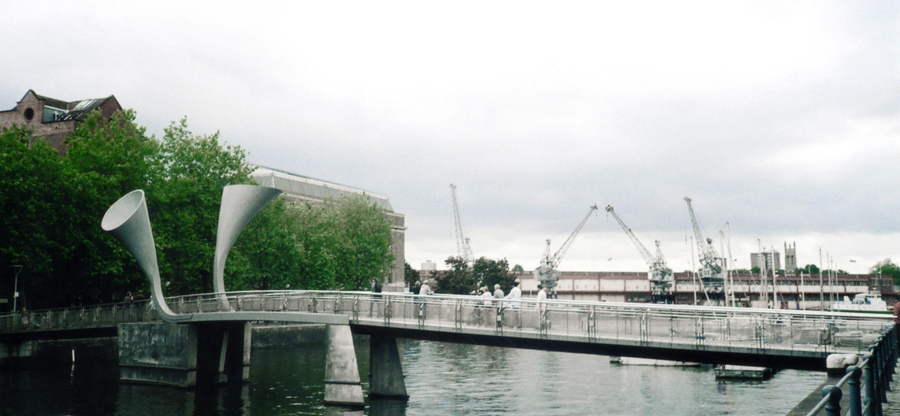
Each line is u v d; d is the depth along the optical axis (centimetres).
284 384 4753
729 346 2867
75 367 5519
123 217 4750
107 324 5062
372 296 4003
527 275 19612
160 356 4675
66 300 6350
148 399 4125
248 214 4897
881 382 1695
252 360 6247
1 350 5538
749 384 4738
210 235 6425
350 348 3912
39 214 5503
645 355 3155
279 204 7288
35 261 5528
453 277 14625
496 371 5628
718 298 17562
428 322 3628
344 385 3906
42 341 5928
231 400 4097
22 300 5981
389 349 4153
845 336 2697
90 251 5700
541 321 3281
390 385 4128
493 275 15600
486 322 3431
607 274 19138
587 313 3166
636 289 19050
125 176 6072
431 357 6931
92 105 8475
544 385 4753
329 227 9069
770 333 2808
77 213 5662
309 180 13850
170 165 6475
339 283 8825
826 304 17188
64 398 4144
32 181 5494
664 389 4541
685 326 2955
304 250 7725
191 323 4566
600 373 5484
